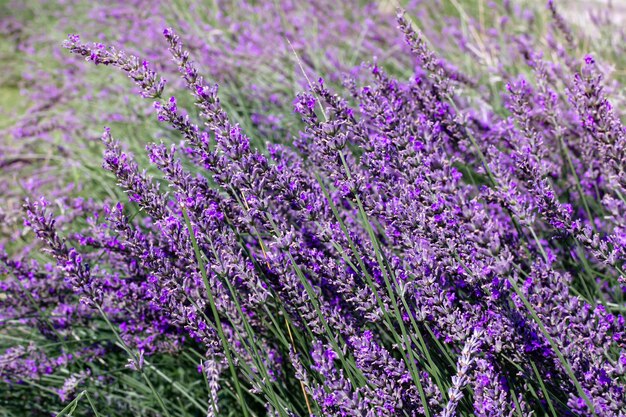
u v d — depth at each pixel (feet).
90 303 2.71
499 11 6.13
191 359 3.15
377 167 2.81
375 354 2.67
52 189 5.07
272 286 2.82
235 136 2.70
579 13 5.74
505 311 2.69
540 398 2.78
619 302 3.13
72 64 6.54
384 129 2.86
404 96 3.19
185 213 2.60
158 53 5.56
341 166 2.77
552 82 3.59
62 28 8.02
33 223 2.69
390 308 2.74
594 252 2.73
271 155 3.10
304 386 2.81
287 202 2.77
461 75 3.67
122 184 2.78
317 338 2.86
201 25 6.18
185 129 2.74
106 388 3.25
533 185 2.79
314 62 4.82
